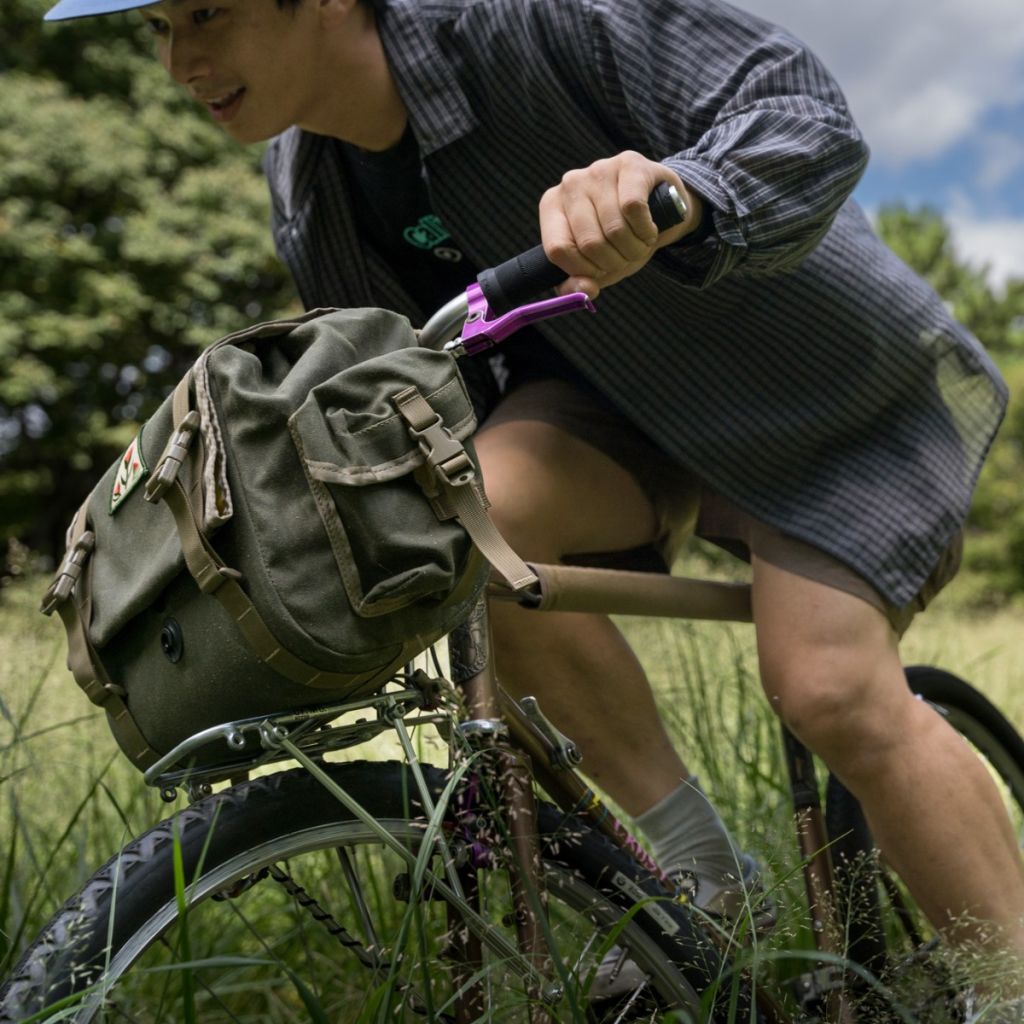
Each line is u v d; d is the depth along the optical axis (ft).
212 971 5.59
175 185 51.98
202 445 3.20
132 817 6.37
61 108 49.52
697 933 4.28
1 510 55.11
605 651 5.19
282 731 3.32
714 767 6.65
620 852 4.27
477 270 5.40
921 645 11.50
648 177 3.63
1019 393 67.36
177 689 3.32
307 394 3.25
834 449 4.97
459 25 4.82
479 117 4.91
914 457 4.95
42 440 52.90
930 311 5.16
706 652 7.93
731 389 4.95
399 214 5.27
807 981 5.11
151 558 3.34
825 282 4.87
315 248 5.52
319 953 5.82
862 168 4.54
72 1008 3.05
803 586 4.78
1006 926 4.61
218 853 3.48
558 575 4.34
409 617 3.30
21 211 48.32
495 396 5.87
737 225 4.04
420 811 3.85
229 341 3.35
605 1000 4.45
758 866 5.32
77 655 3.50
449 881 3.93
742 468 4.94
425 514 3.27
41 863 6.02
